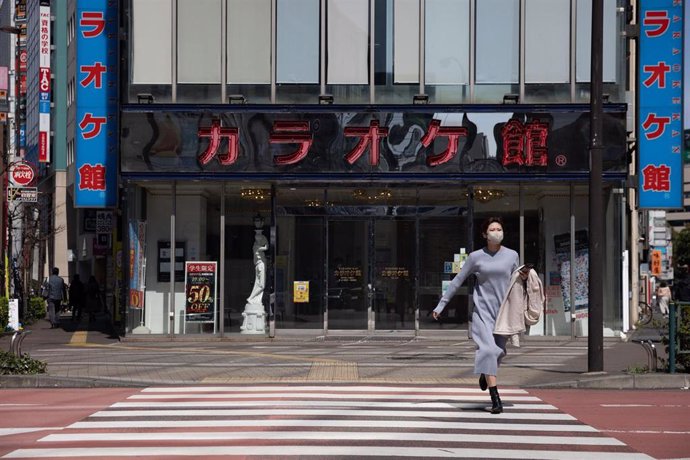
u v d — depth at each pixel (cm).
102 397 1343
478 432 1021
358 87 2458
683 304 1511
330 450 909
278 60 2467
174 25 2470
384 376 1586
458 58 2462
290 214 2506
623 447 936
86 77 2620
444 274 2491
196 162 2442
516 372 1659
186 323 2505
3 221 3156
